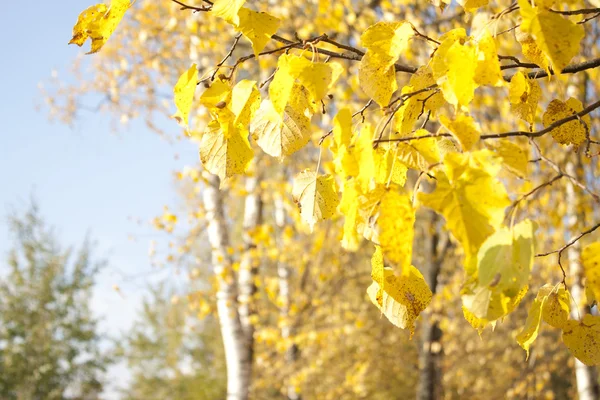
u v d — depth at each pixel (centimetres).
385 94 123
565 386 1119
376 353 1144
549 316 129
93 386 1652
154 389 1975
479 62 112
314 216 126
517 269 90
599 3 155
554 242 548
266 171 741
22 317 1602
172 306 1881
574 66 143
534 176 522
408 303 119
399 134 135
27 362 1573
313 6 602
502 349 1039
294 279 920
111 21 123
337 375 1077
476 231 91
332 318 909
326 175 128
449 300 844
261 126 129
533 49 137
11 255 1639
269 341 730
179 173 586
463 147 102
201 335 1834
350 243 105
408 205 98
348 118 107
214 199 587
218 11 115
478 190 92
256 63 582
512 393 810
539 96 142
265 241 644
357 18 564
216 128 128
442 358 1035
